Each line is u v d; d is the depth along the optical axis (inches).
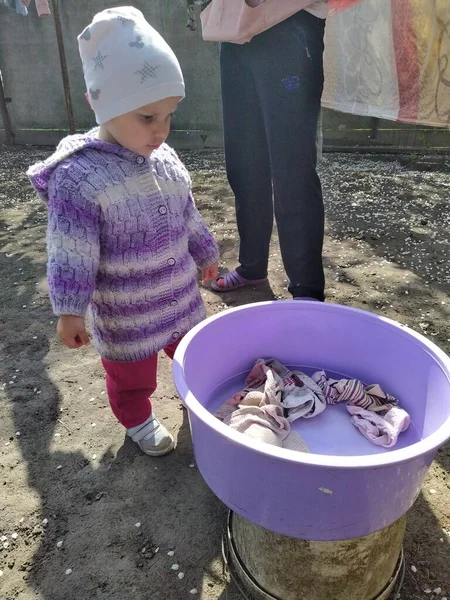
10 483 59.3
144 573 48.9
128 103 45.5
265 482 34.8
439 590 46.0
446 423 36.5
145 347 55.3
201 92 243.9
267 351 58.3
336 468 31.7
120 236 49.9
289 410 51.4
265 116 72.7
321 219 77.3
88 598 47.0
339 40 112.0
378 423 49.5
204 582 47.7
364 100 108.0
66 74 218.7
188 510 55.1
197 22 229.9
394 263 111.5
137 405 60.8
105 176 47.8
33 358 82.7
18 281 110.8
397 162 205.5
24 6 212.2
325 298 96.7
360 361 55.9
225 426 35.6
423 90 93.6
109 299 52.9
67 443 65.0
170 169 53.6
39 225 146.7
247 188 88.0
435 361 45.6
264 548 41.9
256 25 65.7
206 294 99.7
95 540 52.2
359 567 40.9
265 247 96.0
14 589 48.0
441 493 55.8
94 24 45.7
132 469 60.6
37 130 275.1
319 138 74.7
